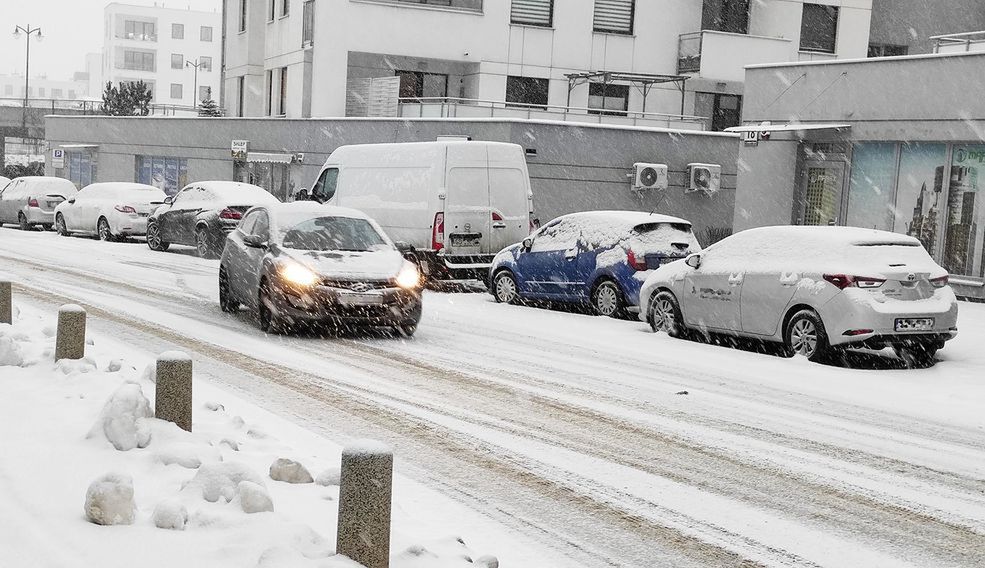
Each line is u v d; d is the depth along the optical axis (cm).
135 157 4562
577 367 1173
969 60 2005
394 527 586
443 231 1891
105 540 499
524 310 1716
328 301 1284
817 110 2311
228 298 1488
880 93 2173
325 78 3666
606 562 562
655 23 3947
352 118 3334
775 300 1297
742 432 880
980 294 1998
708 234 3150
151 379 853
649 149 3044
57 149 4609
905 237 1294
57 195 3219
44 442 663
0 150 7106
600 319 1620
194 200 2503
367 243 1416
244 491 545
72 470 608
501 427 865
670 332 1455
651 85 3969
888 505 686
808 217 2378
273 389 977
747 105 2483
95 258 2270
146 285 1777
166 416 697
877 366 1280
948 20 3909
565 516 640
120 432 657
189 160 4228
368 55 3853
